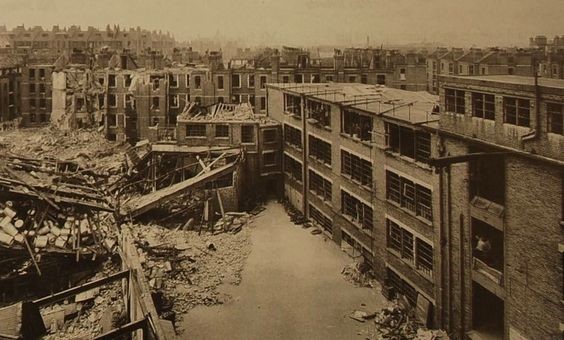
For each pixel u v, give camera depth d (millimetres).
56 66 87188
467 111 26188
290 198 56719
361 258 40031
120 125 80062
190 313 32938
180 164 57406
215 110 66000
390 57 81625
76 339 27938
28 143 72688
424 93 46906
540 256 22359
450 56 57406
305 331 30734
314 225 49750
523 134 22688
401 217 33562
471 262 27016
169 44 116938
